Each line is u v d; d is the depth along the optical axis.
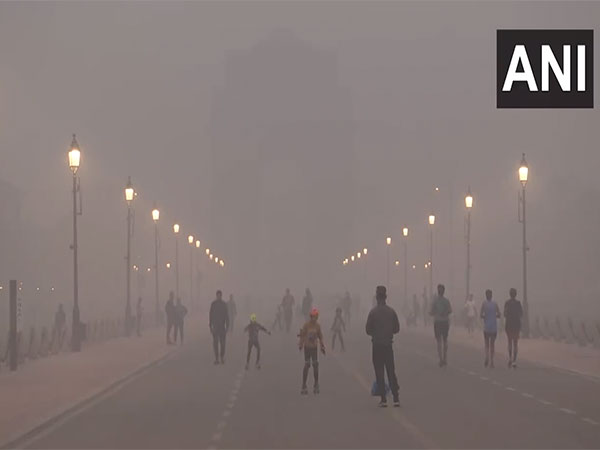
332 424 19.59
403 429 18.61
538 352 42.56
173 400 25.00
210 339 59.94
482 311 35.19
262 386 29.09
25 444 17.05
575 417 20.30
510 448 15.81
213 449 16.22
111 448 16.45
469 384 28.50
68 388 27.55
